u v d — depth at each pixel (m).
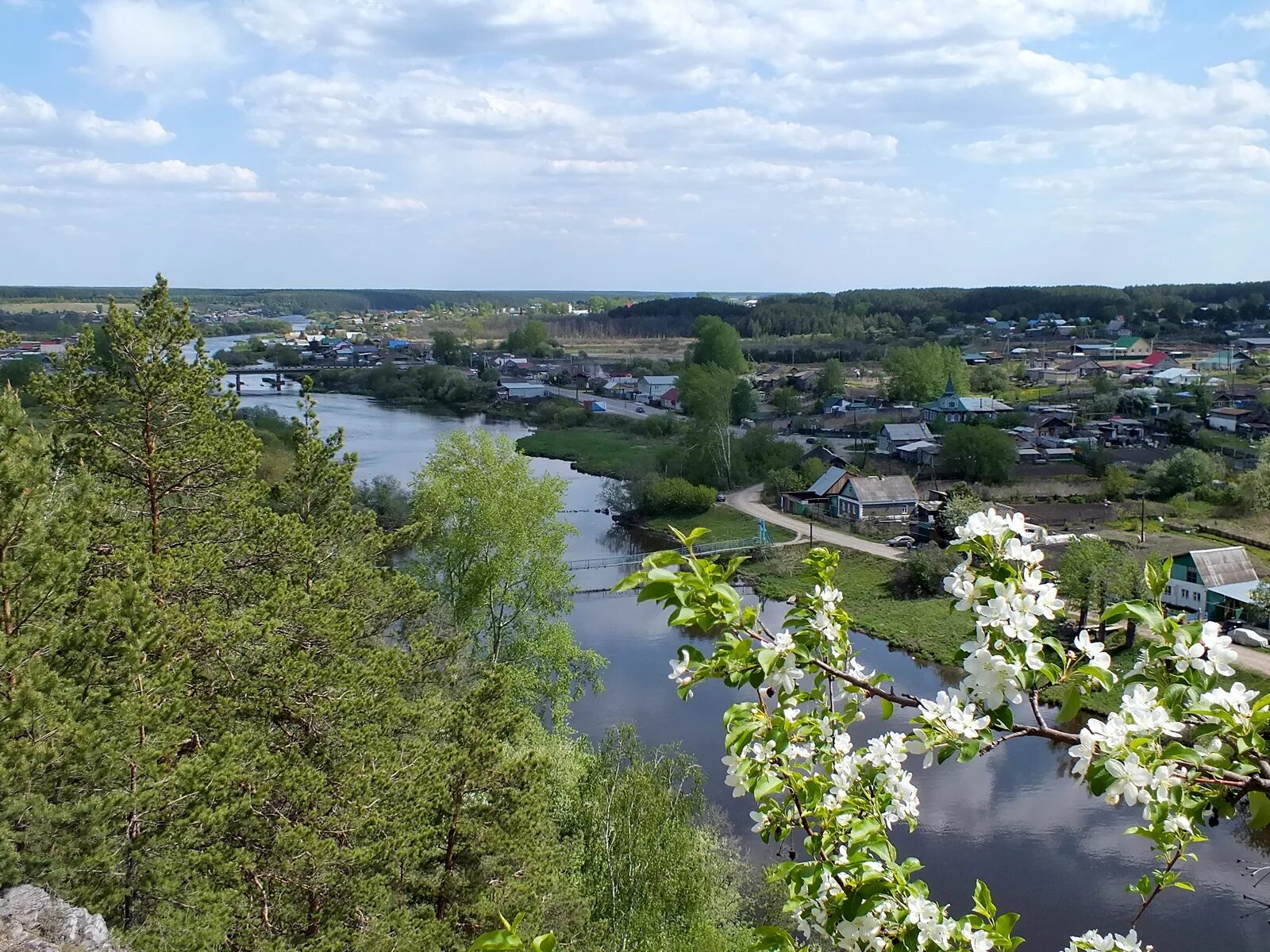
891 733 6.02
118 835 13.33
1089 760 4.93
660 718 35.34
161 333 18.81
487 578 32.12
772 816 6.23
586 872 20.36
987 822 28.39
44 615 14.22
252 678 16.69
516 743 25.22
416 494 34.28
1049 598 4.98
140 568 15.17
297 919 14.34
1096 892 24.81
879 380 129.25
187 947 12.17
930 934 5.45
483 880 16.22
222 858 13.51
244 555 19.72
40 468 14.16
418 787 16.09
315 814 14.89
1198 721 5.04
